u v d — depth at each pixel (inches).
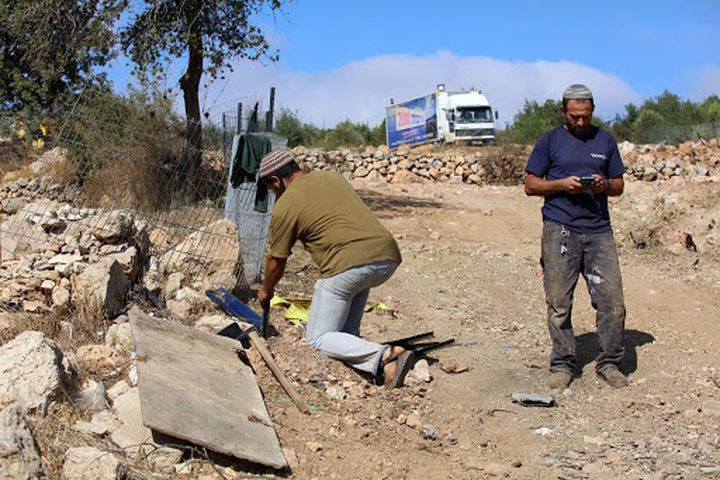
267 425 177.0
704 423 200.7
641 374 237.5
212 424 166.2
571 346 228.4
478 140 1263.5
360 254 209.0
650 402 215.8
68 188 343.9
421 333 273.3
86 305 230.8
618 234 490.3
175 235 305.1
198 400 173.8
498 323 292.7
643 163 775.1
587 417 207.3
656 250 439.5
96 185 332.2
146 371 174.6
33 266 245.6
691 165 757.9
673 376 235.0
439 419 203.5
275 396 197.0
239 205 322.3
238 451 159.9
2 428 139.7
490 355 253.0
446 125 1279.5
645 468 174.1
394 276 357.7
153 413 159.6
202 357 195.3
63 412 166.2
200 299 257.8
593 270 227.8
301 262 369.7
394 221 572.4
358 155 859.4
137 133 336.8
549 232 227.6
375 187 786.2
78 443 156.5
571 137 227.8
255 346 212.2
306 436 180.9
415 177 842.2
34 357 172.6
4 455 134.8
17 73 600.1
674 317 292.4
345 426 189.0
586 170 224.7
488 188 789.2
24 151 448.5
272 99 360.5
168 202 333.7
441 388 223.1
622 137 1249.4
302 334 246.8
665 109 1520.7
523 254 436.1
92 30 598.5
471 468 174.7
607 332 227.5
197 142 349.1
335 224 209.8
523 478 171.0
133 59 565.0
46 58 615.8
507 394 222.2
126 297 249.3
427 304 315.3
